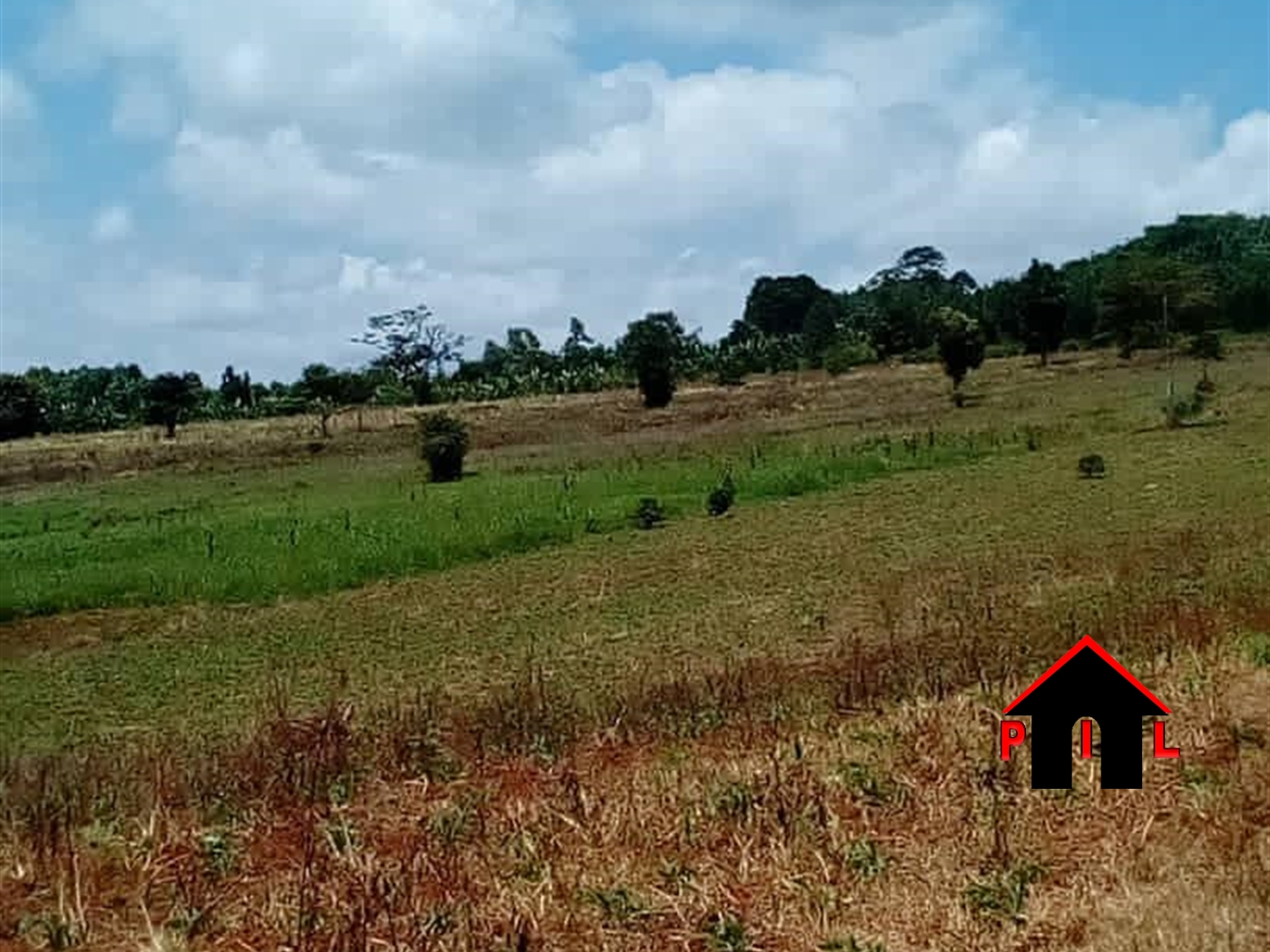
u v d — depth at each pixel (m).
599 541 26.86
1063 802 8.32
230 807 9.16
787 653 15.87
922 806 8.45
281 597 23.33
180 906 7.34
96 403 77.69
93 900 7.56
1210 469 28.97
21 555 28.41
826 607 18.62
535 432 54.12
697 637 17.50
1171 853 7.45
